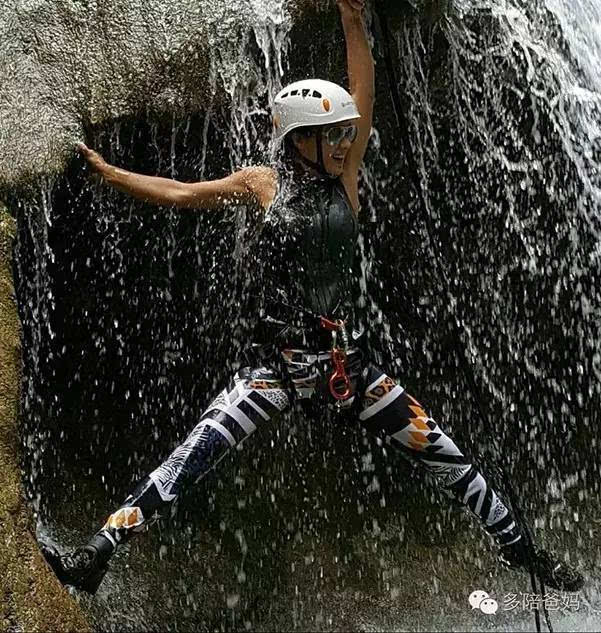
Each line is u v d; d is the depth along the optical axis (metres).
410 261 5.68
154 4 4.55
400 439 3.74
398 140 5.04
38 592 3.84
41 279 4.86
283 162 3.72
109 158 4.62
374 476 6.29
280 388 3.70
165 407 5.95
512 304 5.90
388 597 6.04
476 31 4.67
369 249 5.62
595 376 6.16
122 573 5.78
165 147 4.70
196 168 4.82
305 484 6.21
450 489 3.78
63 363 5.57
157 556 5.90
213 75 4.50
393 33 4.50
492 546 6.11
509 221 5.52
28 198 4.36
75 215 4.87
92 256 5.14
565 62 4.96
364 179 5.24
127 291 5.40
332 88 3.68
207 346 5.73
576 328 6.02
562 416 6.29
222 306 5.51
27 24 4.53
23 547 3.89
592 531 6.17
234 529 6.05
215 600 5.90
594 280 5.79
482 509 3.78
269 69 4.50
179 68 4.49
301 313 3.63
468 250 5.64
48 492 5.73
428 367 6.11
